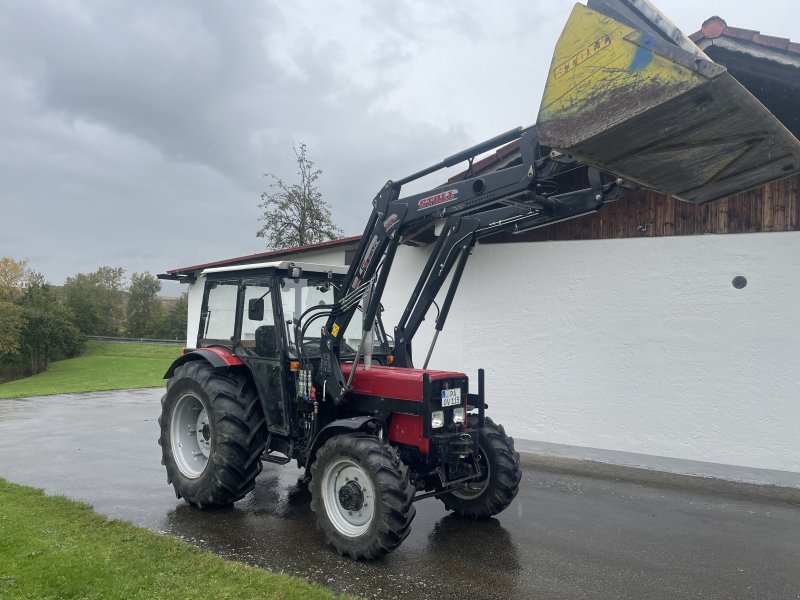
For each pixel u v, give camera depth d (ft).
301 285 17.33
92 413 35.88
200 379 17.07
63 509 15.99
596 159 11.03
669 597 11.84
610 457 23.35
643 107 9.77
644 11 9.99
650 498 18.70
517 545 14.57
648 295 23.15
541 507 17.78
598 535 15.38
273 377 16.51
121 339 198.18
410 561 13.43
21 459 23.13
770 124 9.85
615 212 23.84
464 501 16.53
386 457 13.29
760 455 21.06
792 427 20.65
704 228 22.21
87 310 204.13
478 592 11.87
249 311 16.49
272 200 89.04
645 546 14.64
